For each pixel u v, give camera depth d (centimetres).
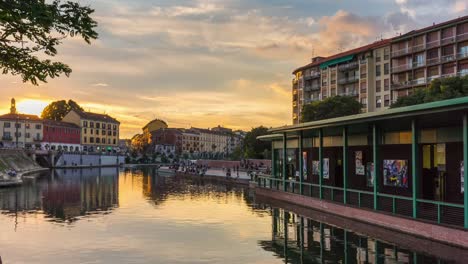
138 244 1839
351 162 2703
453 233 1605
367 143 2544
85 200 3609
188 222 2428
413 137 1855
